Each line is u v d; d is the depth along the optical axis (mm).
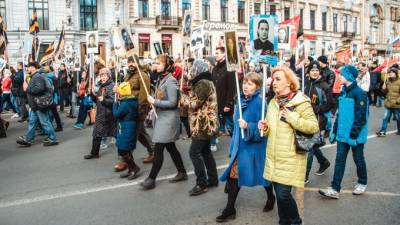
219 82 9750
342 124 6188
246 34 48219
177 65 12867
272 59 6523
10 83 17688
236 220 5480
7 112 19312
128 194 6609
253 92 5297
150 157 8609
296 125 4402
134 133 7340
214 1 45250
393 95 11367
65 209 5977
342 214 5641
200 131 6410
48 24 38031
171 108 6727
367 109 6133
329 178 7379
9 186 7129
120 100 7262
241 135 5297
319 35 58031
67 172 8008
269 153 4641
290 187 4551
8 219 5641
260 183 5281
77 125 13594
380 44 69688
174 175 7625
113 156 9375
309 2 56406
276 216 5609
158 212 5812
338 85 12555
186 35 9656
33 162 8883
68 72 20078
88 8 39750
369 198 6273
